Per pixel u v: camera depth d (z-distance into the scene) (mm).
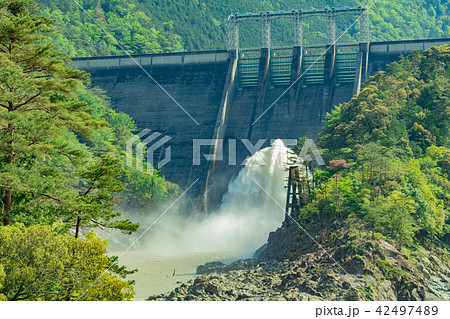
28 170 75062
